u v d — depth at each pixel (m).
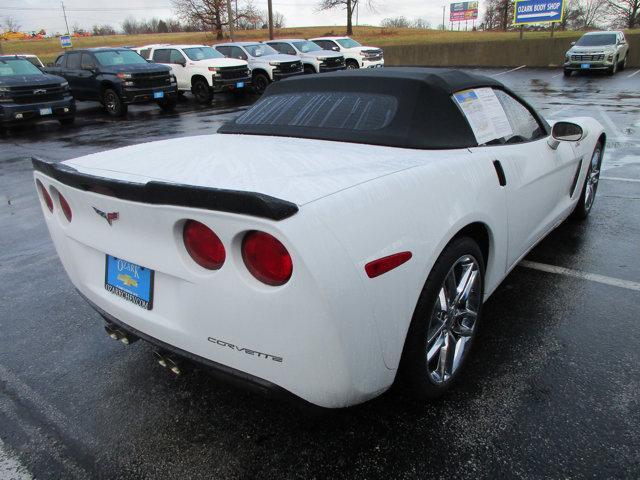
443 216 1.97
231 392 2.40
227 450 2.03
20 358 2.75
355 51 21.80
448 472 1.87
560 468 1.86
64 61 15.52
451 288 2.17
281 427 2.14
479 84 2.77
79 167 2.25
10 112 11.73
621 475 1.82
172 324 1.85
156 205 1.69
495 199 2.37
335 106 2.73
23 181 7.25
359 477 1.87
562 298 3.13
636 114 10.86
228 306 1.64
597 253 3.81
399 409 2.20
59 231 2.28
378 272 1.65
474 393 2.29
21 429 2.19
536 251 3.88
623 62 22.39
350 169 1.93
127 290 2.01
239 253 1.59
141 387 2.46
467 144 2.44
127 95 14.19
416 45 32.06
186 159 2.20
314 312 1.51
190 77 16.58
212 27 46.75
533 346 2.63
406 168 1.98
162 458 2.00
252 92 17.92
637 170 6.35
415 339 1.95
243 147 2.41
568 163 3.46
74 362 2.70
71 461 2.00
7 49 53.62
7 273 3.94
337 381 1.63
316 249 1.49
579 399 2.22
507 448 1.96
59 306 3.36
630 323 2.83
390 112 2.49
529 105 3.27
